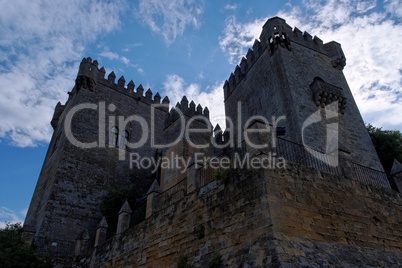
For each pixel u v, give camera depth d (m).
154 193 20.09
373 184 17.67
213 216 14.23
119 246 20.45
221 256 12.57
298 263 10.34
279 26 28.67
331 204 13.89
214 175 15.41
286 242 11.05
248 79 31.42
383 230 14.93
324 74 27.92
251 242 11.65
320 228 12.70
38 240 25.33
